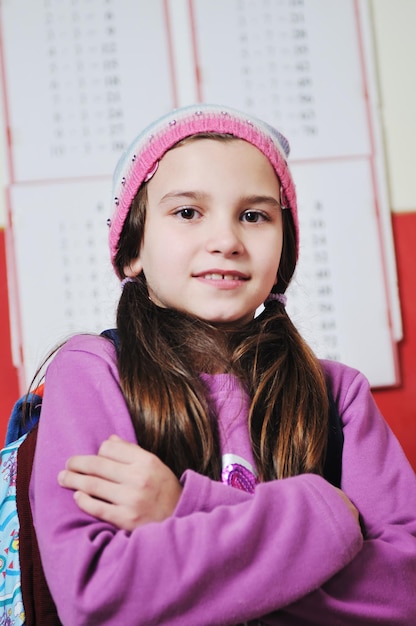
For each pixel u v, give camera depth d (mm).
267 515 787
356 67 1633
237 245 920
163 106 1610
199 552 756
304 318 1581
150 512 799
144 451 826
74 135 1603
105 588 749
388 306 1588
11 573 961
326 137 1616
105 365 921
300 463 920
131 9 1622
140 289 1010
